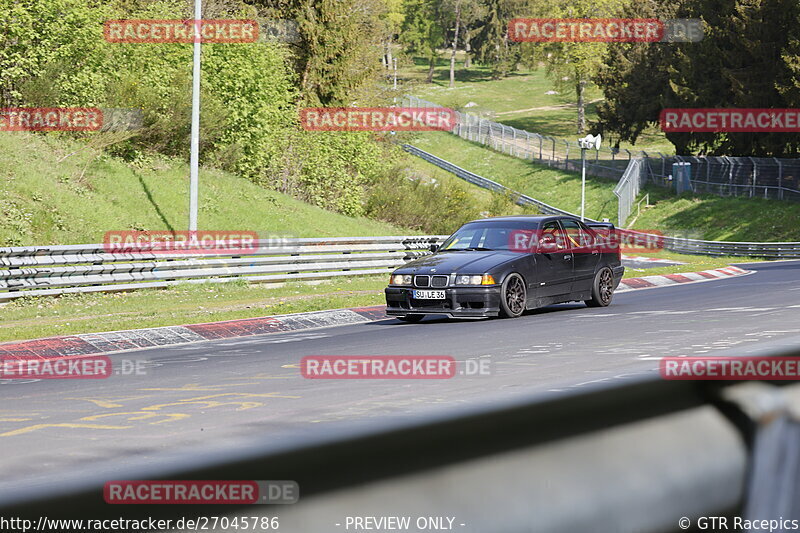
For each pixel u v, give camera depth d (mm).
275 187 141125
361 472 2342
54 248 65875
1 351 39594
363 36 165250
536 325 45281
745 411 3176
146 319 51750
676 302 58500
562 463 2670
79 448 18562
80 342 42562
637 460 2855
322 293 72250
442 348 36219
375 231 130625
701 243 188000
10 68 94375
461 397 23234
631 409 2955
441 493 2412
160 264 73750
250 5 152875
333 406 22922
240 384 28672
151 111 111312
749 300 57438
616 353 31609
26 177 88688
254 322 50562
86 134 103750
